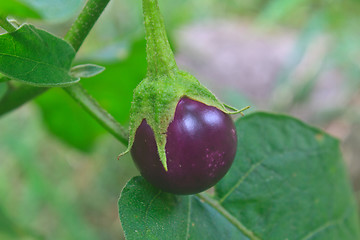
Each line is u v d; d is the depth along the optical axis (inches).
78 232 32.3
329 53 34.4
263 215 14.8
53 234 32.0
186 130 11.3
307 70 36.3
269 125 15.5
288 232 14.9
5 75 11.5
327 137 16.1
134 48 20.0
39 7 12.2
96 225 37.4
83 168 38.3
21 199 32.5
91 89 20.9
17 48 11.7
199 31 57.9
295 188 15.3
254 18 59.7
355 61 34.7
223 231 14.1
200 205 13.9
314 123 38.9
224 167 11.6
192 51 49.7
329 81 42.9
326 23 32.9
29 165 32.4
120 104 21.7
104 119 13.0
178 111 11.4
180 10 38.6
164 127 11.4
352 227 16.4
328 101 40.8
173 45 22.1
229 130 11.6
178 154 11.3
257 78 48.6
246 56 51.7
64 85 11.8
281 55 51.4
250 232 14.5
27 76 11.7
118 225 37.5
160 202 12.6
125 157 37.8
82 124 22.6
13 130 33.3
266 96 46.8
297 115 40.8
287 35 56.2
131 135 11.7
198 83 11.8
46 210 33.2
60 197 32.9
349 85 37.1
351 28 34.1
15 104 14.0
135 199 12.3
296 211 15.1
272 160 15.3
